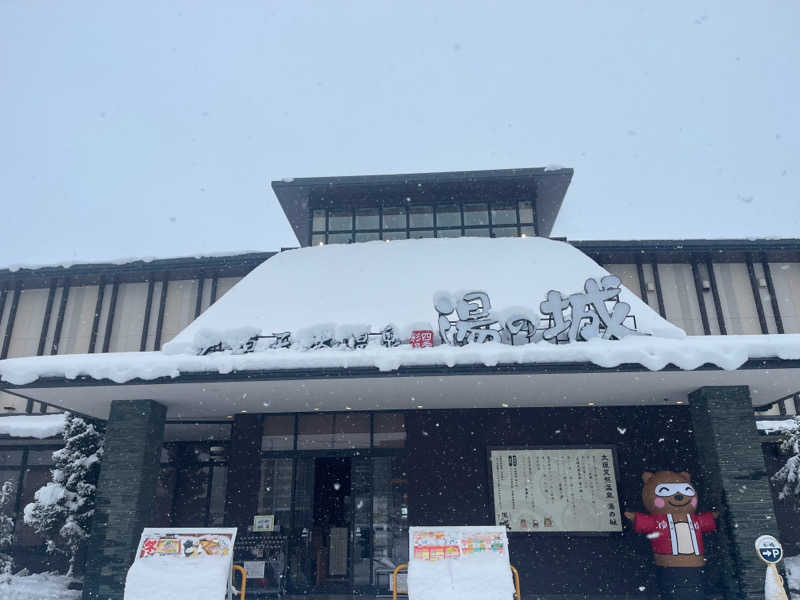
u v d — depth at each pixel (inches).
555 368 414.3
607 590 487.2
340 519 642.2
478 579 336.8
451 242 673.0
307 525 514.6
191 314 743.1
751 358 407.8
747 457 446.6
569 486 514.3
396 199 752.3
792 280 709.9
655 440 527.5
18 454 681.0
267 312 561.9
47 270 761.6
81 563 583.5
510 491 514.6
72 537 562.6
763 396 514.9
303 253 673.0
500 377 433.1
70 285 776.3
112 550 439.2
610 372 417.4
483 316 454.0
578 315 444.5
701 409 471.2
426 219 743.1
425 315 544.1
